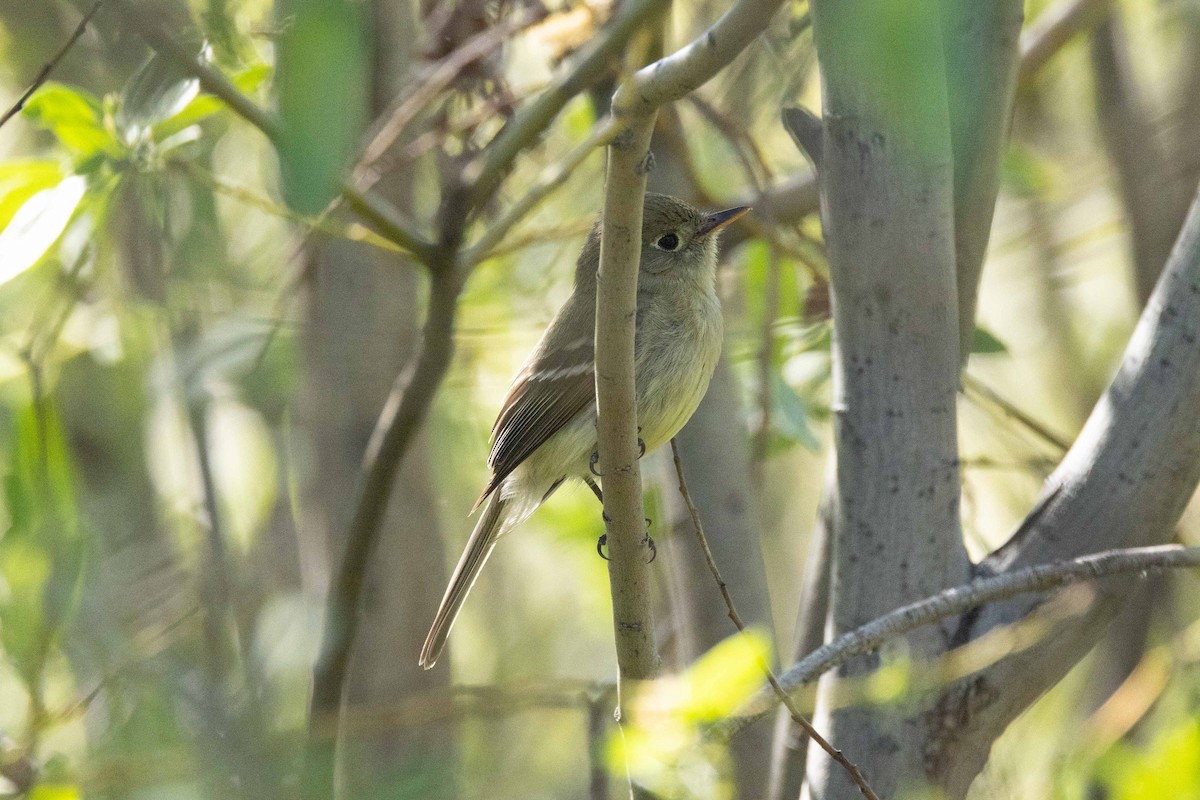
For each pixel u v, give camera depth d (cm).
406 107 1022
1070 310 1480
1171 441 736
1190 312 736
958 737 743
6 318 1205
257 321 1204
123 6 761
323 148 460
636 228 631
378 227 882
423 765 760
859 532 761
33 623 937
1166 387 737
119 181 859
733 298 1362
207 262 1234
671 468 1028
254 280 1369
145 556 1230
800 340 1158
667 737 604
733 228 1177
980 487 1459
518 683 977
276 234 1386
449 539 1540
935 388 756
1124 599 746
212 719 753
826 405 1238
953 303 762
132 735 765
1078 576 699
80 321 1235
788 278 1191
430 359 893
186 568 1227
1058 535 751
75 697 977
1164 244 1230
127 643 952
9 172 821
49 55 1134
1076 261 1473
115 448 1255
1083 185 1370
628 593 705
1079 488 750
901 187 747
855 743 750
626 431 682
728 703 595
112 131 821
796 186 1179
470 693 946
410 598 1196
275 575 1284
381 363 1159
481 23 1063
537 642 1591
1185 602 1273
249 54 884
